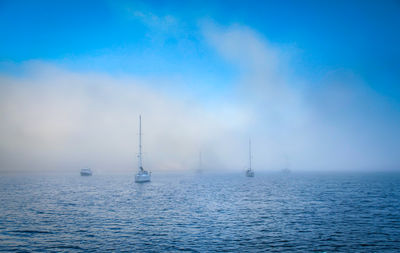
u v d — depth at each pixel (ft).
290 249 86.33
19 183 427.74
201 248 86.79
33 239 96.07
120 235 101.45
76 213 145.38
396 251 85.15
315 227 114.73
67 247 87.45
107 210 155.22
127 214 142.61
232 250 85.05
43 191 278.87
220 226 116.06
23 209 158.51
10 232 105.19
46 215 139.64
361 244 91.76
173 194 247.29
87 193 256.93
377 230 110.01
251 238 98.12
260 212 150.20
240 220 128.36
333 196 232.53
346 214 144.46
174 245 89.66
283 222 124.36
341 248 87.61
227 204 180.45
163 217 134.62
